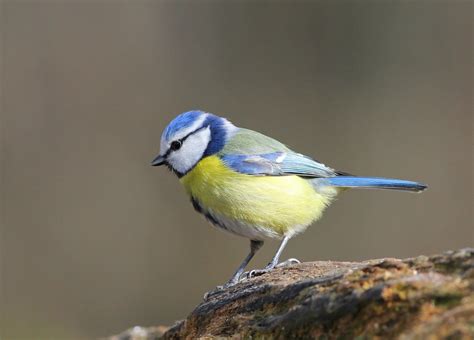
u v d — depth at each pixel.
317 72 18.28
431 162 16.58
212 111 17.94
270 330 4.25
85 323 14.84
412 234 15.58
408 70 18.06
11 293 15.13
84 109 17.05
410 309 3.62
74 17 17.62
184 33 18.34
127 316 15.16
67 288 15.32
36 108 16.81
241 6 18.86
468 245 15.52
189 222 15.74
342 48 18.34
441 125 17.25
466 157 16.64
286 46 18.52
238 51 18.45
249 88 18.22
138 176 16.33
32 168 16.38
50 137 16.70
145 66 17.80
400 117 17.55
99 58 17.53
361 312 3.79
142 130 17.16
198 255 15.50
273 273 5.38
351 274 4.14
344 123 17.70
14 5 17.25
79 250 15.66
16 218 15.90
